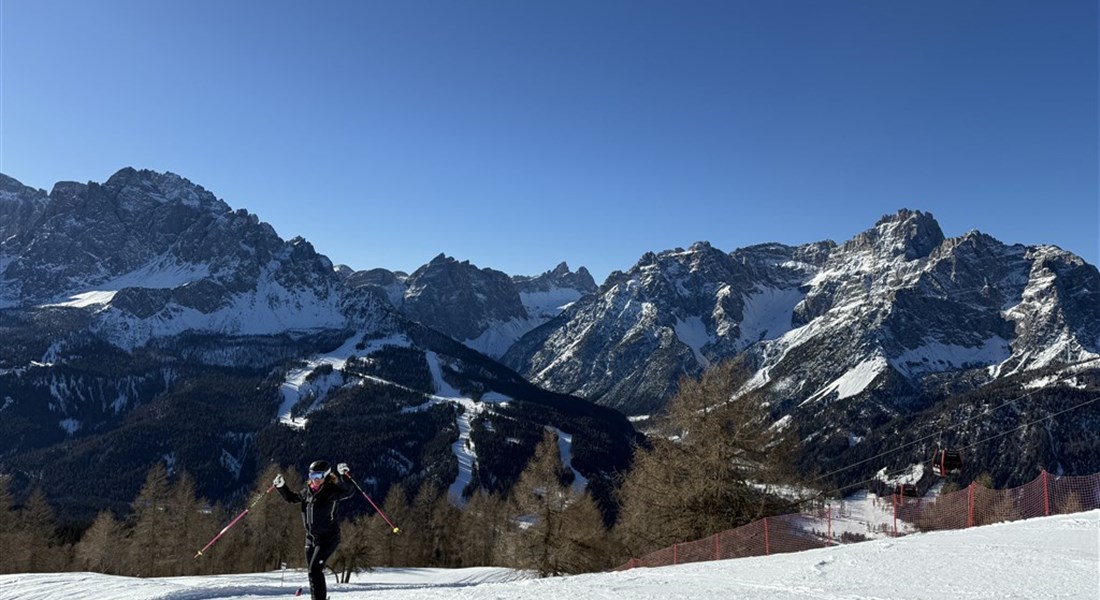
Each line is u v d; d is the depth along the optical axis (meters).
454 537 96.19
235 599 17.03
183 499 71.56
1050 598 8.80
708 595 10.07
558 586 11.76
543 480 46.72
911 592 9.72
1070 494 24.66
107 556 67.38
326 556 9.22
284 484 9.52
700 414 34.47
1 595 18.59
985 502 25.33
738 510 33.78
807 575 11.80
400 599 11.23
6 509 66.75
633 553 39.25
